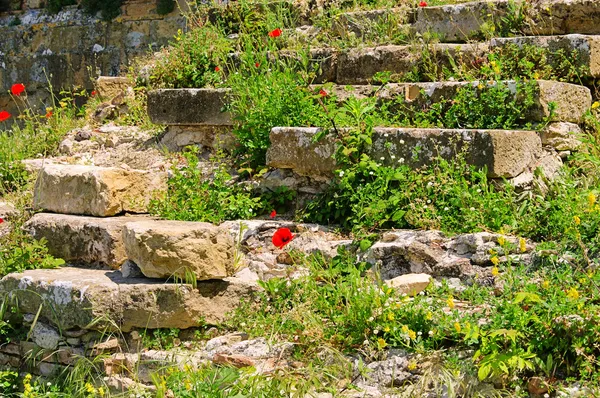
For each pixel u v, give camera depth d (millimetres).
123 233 5625
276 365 4930
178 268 5352
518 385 4402
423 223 5891
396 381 4637
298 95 7062
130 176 6613
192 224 5586
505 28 7629
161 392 4723
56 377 5488
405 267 5652
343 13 8398
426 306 4871
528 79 6742
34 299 5629
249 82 7484
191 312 5367
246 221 6535
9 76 13852
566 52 6820
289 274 5895
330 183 6555
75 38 13312
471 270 5402
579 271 4961
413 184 6082
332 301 5312
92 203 6449
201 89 7668
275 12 8922
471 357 4566
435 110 6695
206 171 7363
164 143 7992
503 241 4984
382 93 7094
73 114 9469
